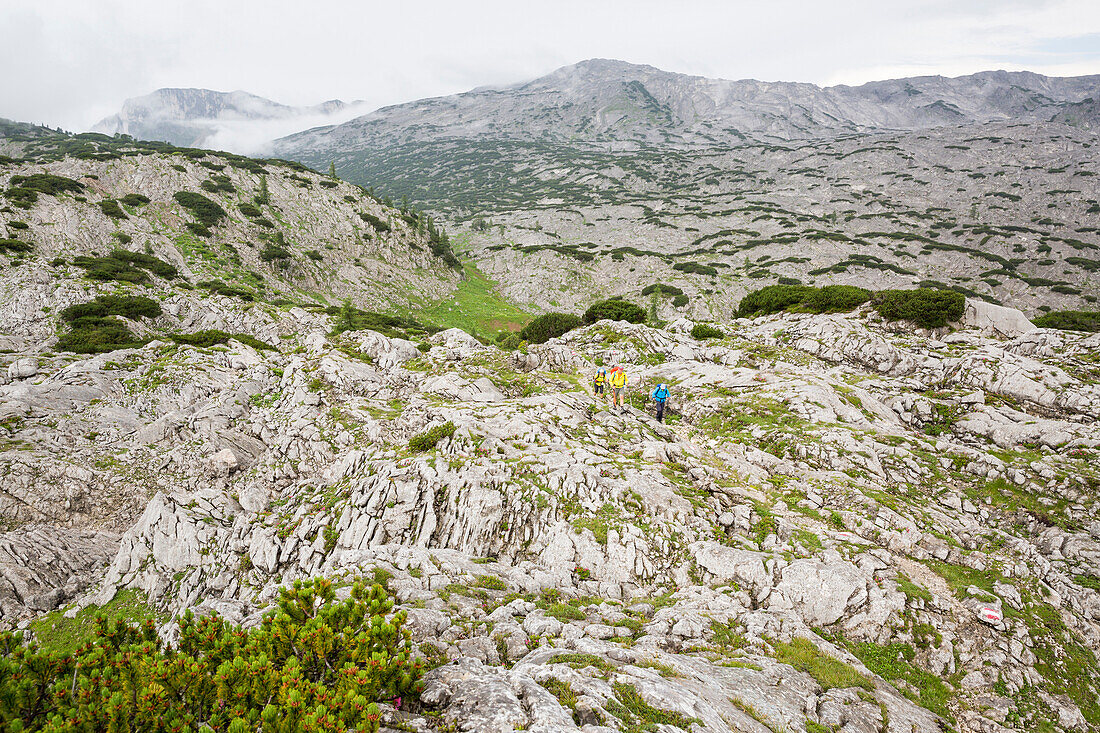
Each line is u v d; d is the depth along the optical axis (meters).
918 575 17.62
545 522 20.83
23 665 7.07
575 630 12.63
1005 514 21.52
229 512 31.61
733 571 17.59
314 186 145.38
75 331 61.31
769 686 11.30
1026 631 15.31
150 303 71.69
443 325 116.44
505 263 182.75
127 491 36.12
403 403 41.72
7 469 34.53
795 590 16.53
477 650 10.95
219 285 86.94
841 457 26.02
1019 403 31.06
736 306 146.50
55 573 30.45
